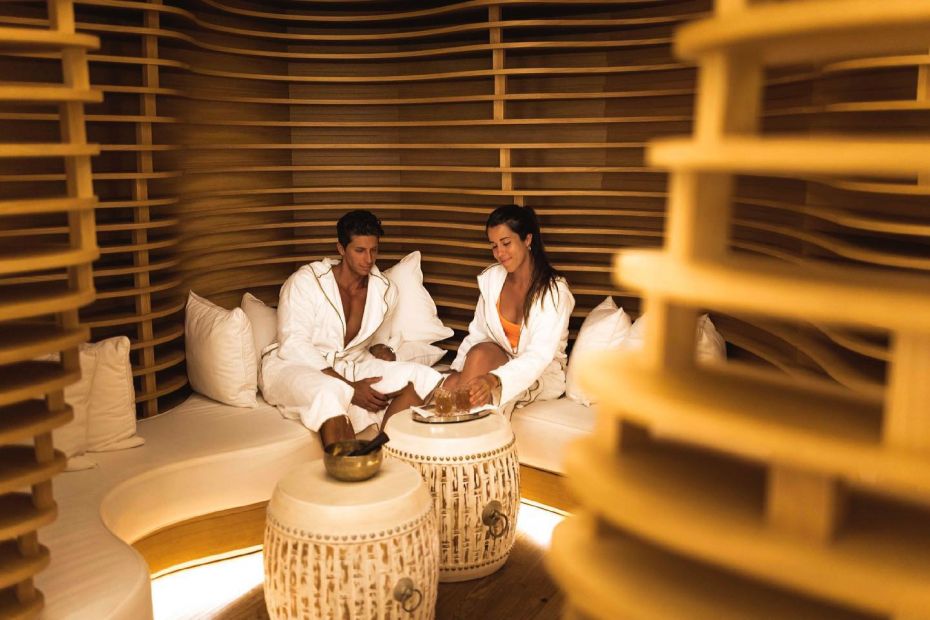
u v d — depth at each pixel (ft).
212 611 8.79
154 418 10.84
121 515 8.70
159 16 10.99
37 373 5.32
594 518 3.29
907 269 8.02
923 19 2.26
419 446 9.17
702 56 2.81
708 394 2.86
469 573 9.37
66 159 5.46
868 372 7.65
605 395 2.99
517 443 11.21
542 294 11.10
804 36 2.54
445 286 14.47
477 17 13.37
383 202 14.87
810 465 2.46
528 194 12.72
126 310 11.20
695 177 2.87
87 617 6.25
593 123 13.14
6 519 5.26
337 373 11.44
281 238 14.46
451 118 14.29
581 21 12.09
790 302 2.43
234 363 11.11
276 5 13.76
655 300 3.14
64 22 5.22
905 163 2.21
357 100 13.76
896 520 2.73
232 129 13.42
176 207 12.39
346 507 7.50
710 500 2.81
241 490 9.82
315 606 7.54
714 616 2.75
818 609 2.82
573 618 3.19
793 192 9.90
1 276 9.78
